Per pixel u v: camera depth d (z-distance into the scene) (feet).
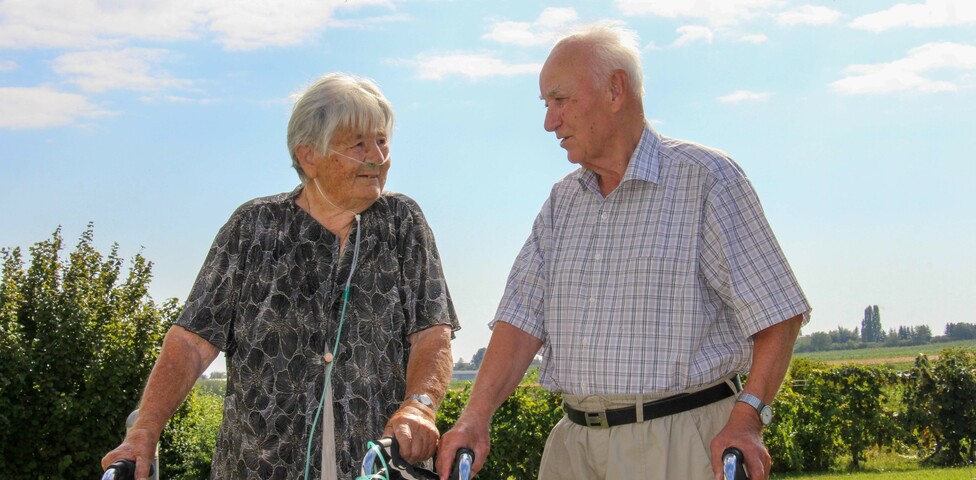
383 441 9.15
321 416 10.53
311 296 10.75
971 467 47.75
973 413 51.31
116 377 47.80
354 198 10.55
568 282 10.75
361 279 10.87
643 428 10.07
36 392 47.21
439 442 10.03
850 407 51.47
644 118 10.61
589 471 10.68
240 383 10.67
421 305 11.09
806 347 165.99
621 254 10.39
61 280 51.24
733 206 10.00
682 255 10.07
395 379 10.87
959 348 53.67
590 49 10.32
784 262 9.87
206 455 44.80
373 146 10.39
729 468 8.71
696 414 10.02
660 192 10.33
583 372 10.42
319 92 10.35
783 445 48.78
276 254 10.82
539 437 39.27
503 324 11.23
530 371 41.93
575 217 11.06
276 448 10.46
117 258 52.70
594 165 10.64
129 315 51.01
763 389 9.53
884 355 144.15
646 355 10.05
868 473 47.26
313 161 10.46
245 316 10.73
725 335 10.20
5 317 48.08
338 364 10.62
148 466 9.70
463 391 40.16
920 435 52.60
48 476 47.24
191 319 10.65
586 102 10.28
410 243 11.20
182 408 46.32
